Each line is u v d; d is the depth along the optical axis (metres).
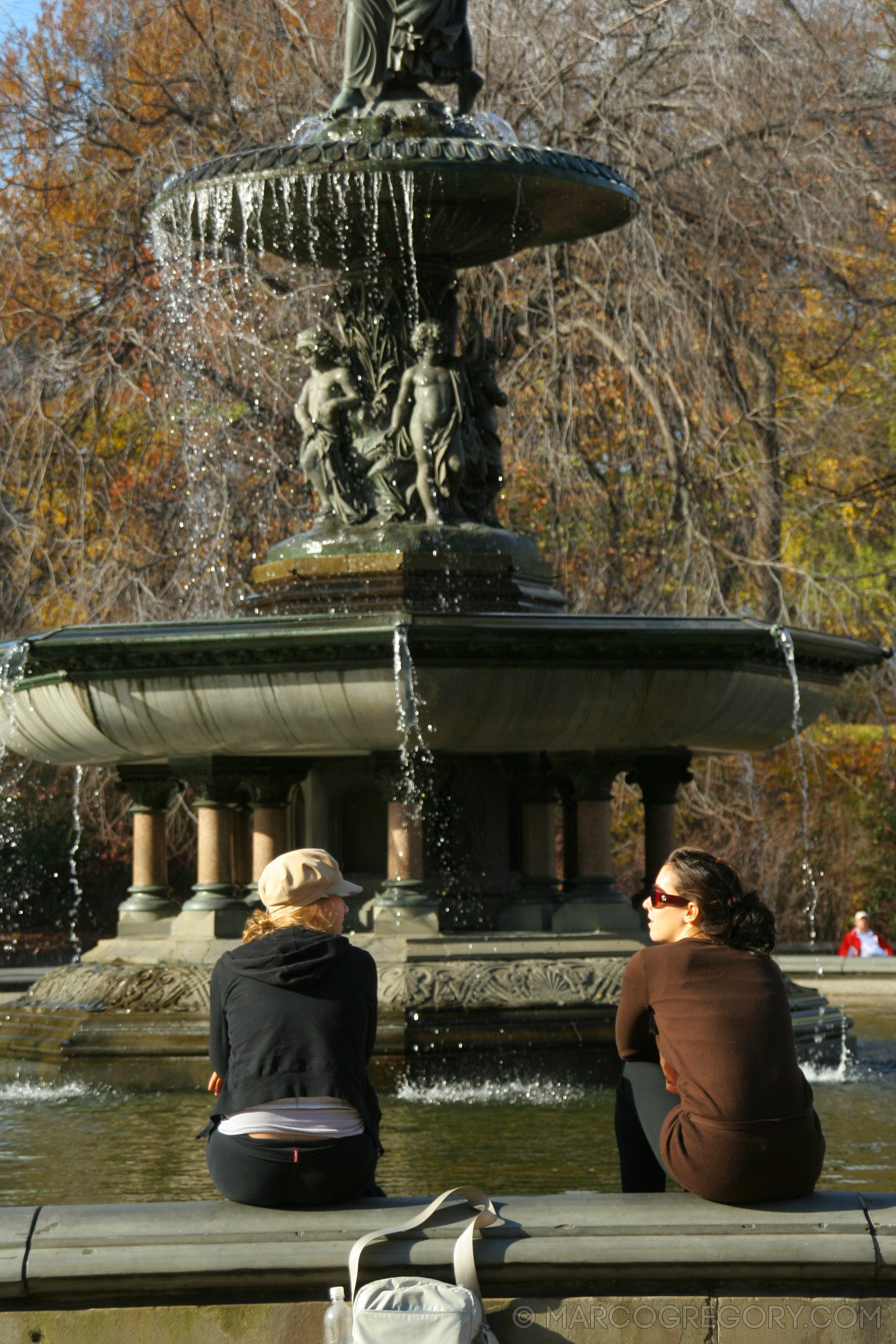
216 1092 5.13
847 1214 4.60
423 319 13.27
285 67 28.02
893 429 27.66
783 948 29.34
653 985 4.95
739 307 25.98
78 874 31.28
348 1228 4.53
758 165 25.31
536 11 26.59
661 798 13.41
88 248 28.11
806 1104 4.79
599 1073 11.22
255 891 13.02
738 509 25.66
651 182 25.06
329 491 13.06
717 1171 4.64
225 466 25.67
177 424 25.92
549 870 13.20
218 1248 4.42
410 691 10.90
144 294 26.95
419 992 11.35
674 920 5.15
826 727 29.14
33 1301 4.43
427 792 12.95
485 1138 9.09
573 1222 4.54
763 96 25.47
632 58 26.20
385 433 13.04
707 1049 4.77
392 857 12.23
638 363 25.05
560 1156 8.49
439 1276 4.43
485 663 10.92
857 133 26.25
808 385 27.95
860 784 30.16
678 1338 4.47
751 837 28.31
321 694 11.06
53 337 26.88
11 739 13.01
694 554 25.12
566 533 25.50
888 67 26.75
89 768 27.11
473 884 12.99
